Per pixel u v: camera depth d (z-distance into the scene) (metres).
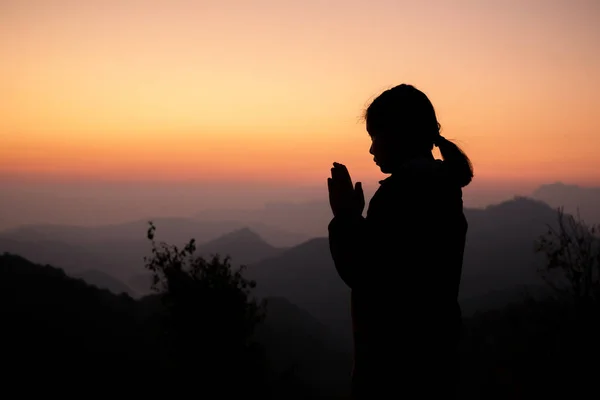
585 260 5.71
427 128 1.44
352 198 1.42
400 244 1.27
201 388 12.57
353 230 1.33
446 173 1.38
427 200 1.30
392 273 1.28
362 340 1.35
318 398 49.09
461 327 1.41
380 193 1.37
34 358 44.44
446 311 1.31
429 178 1.33
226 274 12.61
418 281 1.27
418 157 1.42
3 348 45.31
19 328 53.41
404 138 1.43
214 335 12.52
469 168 1.47
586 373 5.54
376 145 1.49
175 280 12.30
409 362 1.27
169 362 12.88
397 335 1.28
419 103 1.44
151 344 53.62
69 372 41.19
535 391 5.54
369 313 1.33
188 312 12.33
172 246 12.55
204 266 12.53
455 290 1.35
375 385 1.31
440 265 1.28
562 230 6.02
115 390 32.09
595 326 5.62
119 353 50.09
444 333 1.30
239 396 12.77
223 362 12.62
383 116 1.45
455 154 1.45
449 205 1.33
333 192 1.43
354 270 1.30
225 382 12.69
